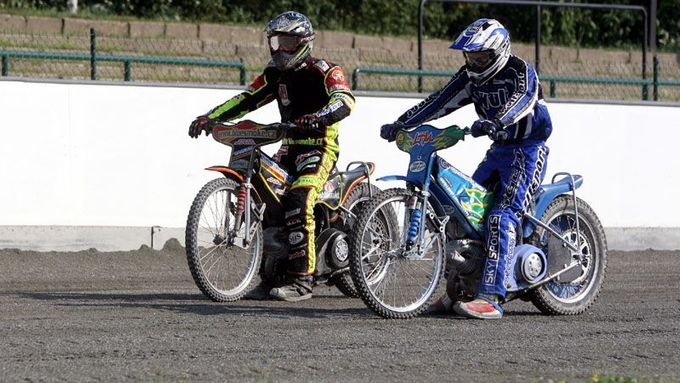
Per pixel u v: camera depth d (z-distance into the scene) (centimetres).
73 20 4325
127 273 2323
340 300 1980
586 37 5878
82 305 1838
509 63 1708
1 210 2470
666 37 5959
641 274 2508
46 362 1374
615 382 1284
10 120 2480
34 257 2428
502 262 1720
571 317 1816
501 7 5659
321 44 4706
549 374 1388
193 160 2653
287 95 1916
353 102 1859
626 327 1731
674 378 1374
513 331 1659
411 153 1719
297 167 1922
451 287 1783
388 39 4862
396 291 1944
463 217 1725
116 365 1366
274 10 5328
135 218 2597
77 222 2541
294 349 1484
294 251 1914
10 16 4212
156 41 4169
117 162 2580
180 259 2538
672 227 3036
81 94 2545
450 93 1759
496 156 1766
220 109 1917
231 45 4309
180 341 1520
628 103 2995
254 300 1939
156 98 2616
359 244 1673
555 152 2928
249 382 1295
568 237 1847
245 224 1866
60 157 2525
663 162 3033
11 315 1716
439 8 5659
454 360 1450
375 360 1434
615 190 2986
